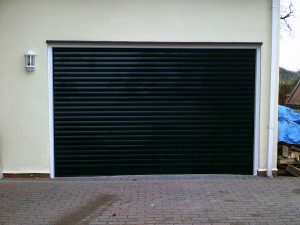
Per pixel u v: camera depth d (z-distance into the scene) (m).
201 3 7.73
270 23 7.82
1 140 7.75
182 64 7.95
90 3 7.62
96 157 7.96
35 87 7.73
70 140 7.91
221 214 5.69
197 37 7.77
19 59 7.66
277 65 7.85
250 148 8.14
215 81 8.02
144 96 7.96
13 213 5.74
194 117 8.04
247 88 8.05
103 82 7.89
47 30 7.63
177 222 5.39
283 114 9.05
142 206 6.04
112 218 5.54
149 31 7.71
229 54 7.98
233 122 8.08
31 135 7.78
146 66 7.91
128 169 8.02
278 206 6.04
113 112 7.93
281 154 8.75
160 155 8.05
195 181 7.53
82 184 7.33
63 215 5.66
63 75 7.83
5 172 7.80
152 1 7.67
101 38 7.68
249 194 6.67
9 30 7.60
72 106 7.88
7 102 7.71
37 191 6.85
